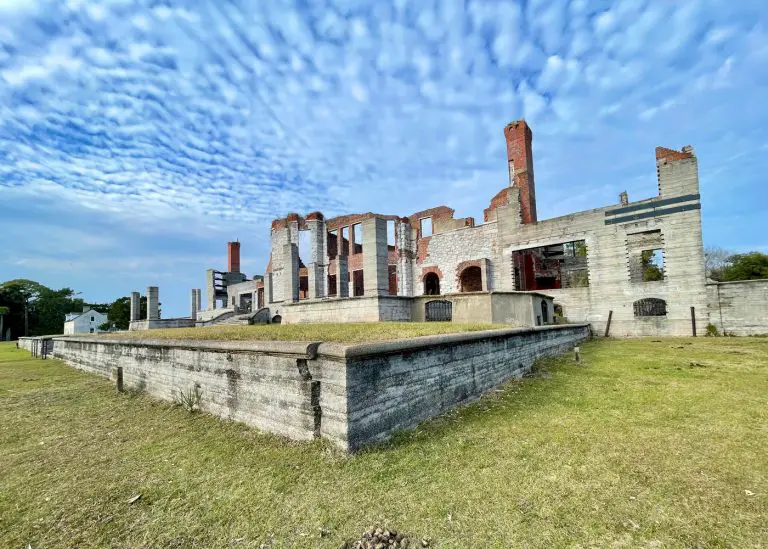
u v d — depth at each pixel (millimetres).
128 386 8828
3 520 3227
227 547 2732
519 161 26203
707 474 3611
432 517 2957
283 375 4805
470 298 13547
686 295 18844
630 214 20438
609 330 20719
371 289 12445
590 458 3994
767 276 26906
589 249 21719
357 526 2883
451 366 5969
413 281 29281
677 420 5223
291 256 16328
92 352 11695
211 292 41125
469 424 5152
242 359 5496
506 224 24875
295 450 4270
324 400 4328
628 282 20406
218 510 3227
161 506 3350
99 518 3201
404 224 29328
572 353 12859
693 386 7254
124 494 3602
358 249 35469
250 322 26641
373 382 4398
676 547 2576
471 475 3625
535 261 28688
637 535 2707
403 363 4910
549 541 2648
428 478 3566
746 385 7273
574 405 6094
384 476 3607
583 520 2893
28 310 57844
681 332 18891
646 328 19781
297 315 15023
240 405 5488
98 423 6059
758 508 3025
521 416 5520
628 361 10547
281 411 4805
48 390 9008
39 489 3764
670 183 19406
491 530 2783
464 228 26875
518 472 3680
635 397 6516
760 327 17344
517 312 14211
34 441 5250
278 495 3391
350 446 4031
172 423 5832
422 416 5184
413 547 2613
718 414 5457
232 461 4191
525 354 9461
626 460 3936
